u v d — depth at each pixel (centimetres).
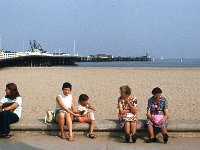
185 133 825
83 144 763
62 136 812
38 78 3055
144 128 814
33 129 841
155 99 816
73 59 11431
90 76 3325
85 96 849
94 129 833
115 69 4912
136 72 4091
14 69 5084
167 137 767
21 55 7350
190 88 2147
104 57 19600
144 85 2353
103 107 1331
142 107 1358
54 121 850
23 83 2527
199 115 1146
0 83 2516
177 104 1414
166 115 801
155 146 748
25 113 1188
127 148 733
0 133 819
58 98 824
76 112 842
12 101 854
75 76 3325
